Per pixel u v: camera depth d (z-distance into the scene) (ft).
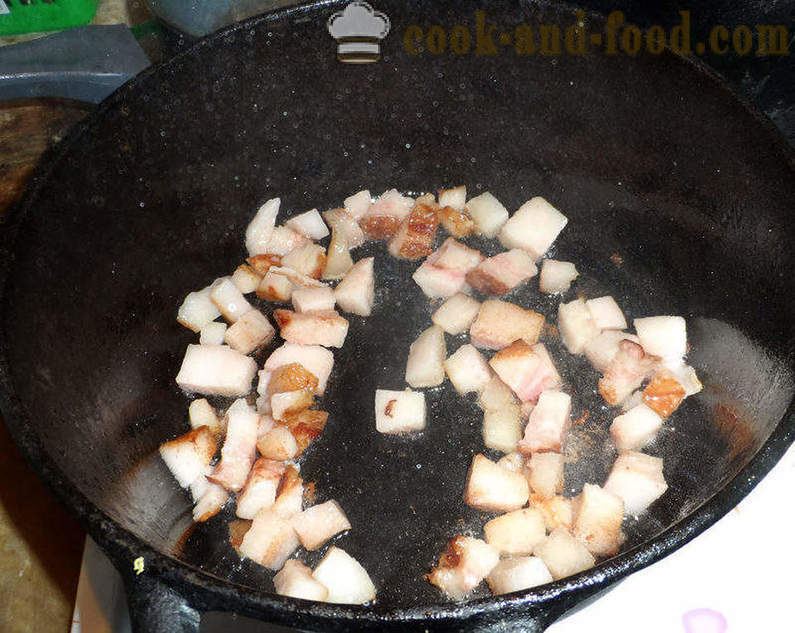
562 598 0.59
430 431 0.86
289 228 0.98
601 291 0.95
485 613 0.58
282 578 0.77
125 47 0.93
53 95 0.94
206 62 0.83
